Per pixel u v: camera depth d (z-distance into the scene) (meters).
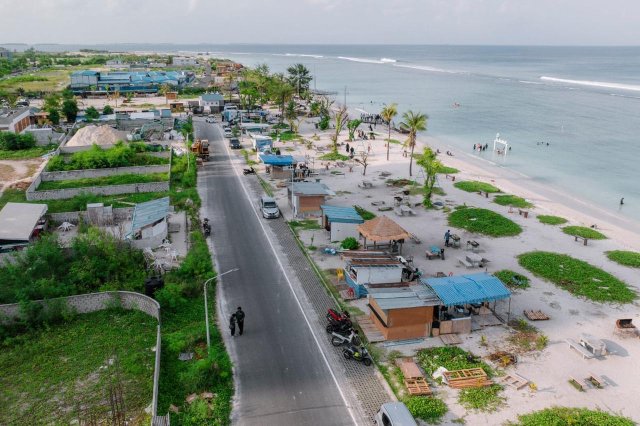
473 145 106.00
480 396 28.83
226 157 89.69
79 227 51.88
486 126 127.88
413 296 35.28
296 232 54.09
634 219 62.34
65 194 63.41
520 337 35.12
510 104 165.75
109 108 127.81
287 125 122.44
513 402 28.44
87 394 28.59
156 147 89.50
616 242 53.00
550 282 43.50
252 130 111.12
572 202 68.62
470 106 162.38
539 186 76.25
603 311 38.78
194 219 56.31
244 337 34.62
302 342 34.09
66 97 133.88
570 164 89.50
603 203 68.69
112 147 85.12
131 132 103.62
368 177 76.81
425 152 65.00
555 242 52.72
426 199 63.12
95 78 175.00
